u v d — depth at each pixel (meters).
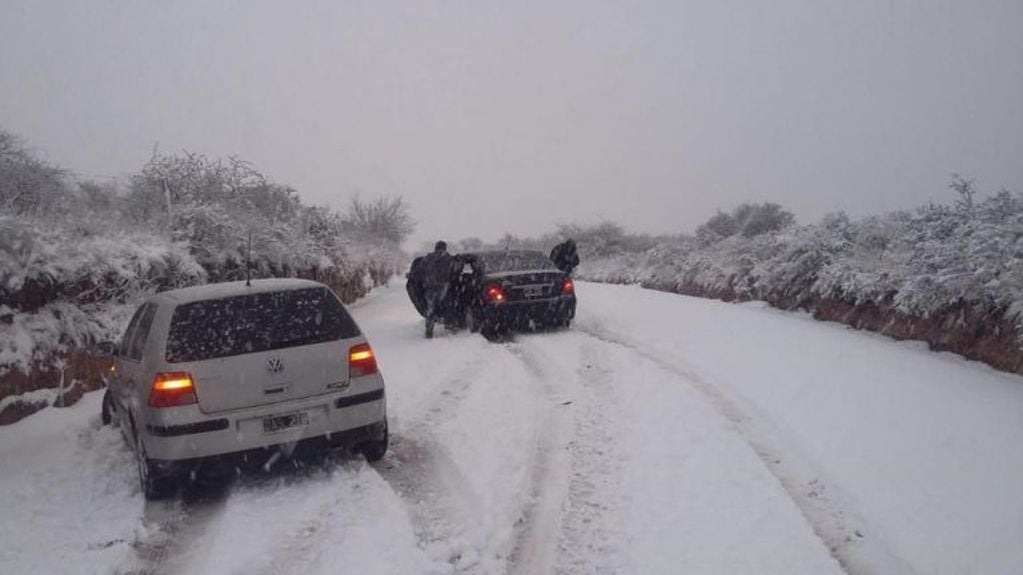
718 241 25.52
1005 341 8.97
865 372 8.88
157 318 6.59
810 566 4.49
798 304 15.51
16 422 8.66
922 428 6.62
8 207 10.56
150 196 15.40
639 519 5.31
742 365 9.88
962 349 9.70
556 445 7.06
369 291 32.41
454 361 11.70
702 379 9.31
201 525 5.75
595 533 5.15
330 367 6.44
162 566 5.04
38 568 5.00
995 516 4.87
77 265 10.23
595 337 13.62
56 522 5.81
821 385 8.38
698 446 6.70
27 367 9.02
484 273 14.68
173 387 5.95
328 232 24.72
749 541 4.84
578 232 42.53
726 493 5.62
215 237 15.25
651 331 13.78
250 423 6.09
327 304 6.80
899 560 4.50
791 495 5.54
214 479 6.72
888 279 11.96
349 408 6.45
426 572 4.70
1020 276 8.51
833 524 5.06
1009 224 9.35
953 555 4.47
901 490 5.39
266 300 6.59
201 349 6.15
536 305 14.21
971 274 9.31
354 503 5.94
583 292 24.53
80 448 7.79
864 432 6.65
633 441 7.01
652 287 26.44
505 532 5.22
